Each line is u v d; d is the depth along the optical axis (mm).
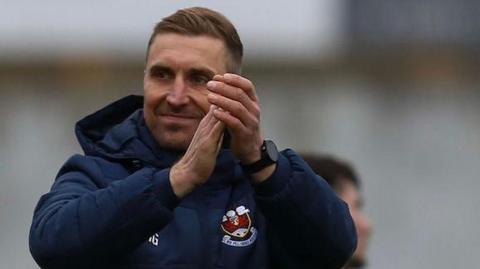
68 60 40625
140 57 40219
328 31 44406
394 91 38875
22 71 40562
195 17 9070
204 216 9000
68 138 30312
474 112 34688
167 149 9070
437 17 41500
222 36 9062
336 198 9039
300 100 37906
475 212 23656
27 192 25750
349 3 44250
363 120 32406
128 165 9148
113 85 39562
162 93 9000
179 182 8594
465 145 28172
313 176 8922
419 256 22406
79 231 8531
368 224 12656
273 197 8797
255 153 8781
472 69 40312
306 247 8969
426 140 29250
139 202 8531
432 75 40406
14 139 29594
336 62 41594
